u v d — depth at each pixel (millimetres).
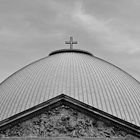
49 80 44500
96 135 38750
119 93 43781
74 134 38812
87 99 41938
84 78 44531
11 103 43500
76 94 42344
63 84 43594
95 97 42312
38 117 39406
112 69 48938
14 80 47938
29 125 39281
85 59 49312
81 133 38812
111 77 46156
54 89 43125
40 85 44125
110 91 43562
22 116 39281
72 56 49938
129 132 38750
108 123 39031
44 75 45625
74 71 45625
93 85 43688
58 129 38969
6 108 43250
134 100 44031
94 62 48938
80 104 39469
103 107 41531
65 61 48219
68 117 39250
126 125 38812
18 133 39094
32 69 48344
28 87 44562
